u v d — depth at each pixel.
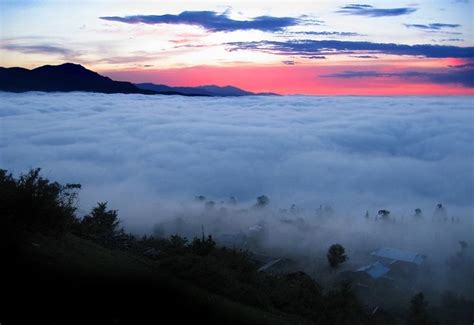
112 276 8.48
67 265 8.48
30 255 8.40
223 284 10.28
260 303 10.16
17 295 6.97
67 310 6.89
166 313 7.74
